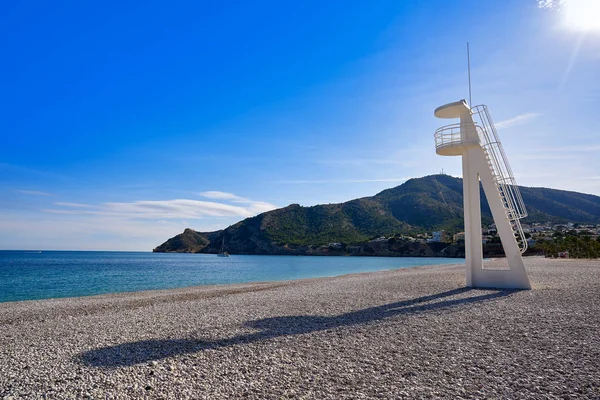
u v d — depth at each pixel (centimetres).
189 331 1062
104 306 1775
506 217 1812
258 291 2269
